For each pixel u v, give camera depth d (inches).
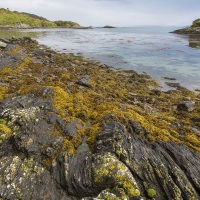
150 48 3011.8
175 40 4224.9
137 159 599.2
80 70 1478.8
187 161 597.9
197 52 2657.5
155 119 823.1
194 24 6333.7
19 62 1380.4
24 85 1008.9
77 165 586.9
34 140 645.3
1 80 1075.3
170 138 690.2
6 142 641.6
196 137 743.7
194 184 546.6
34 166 563.2
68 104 842.2
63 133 695.1
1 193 485.4
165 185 540.7
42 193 519.5
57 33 5831.7
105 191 490.0
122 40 4220.0
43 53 1865.2
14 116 693.9
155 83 1433.3
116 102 952.9
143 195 533.0
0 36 3850.9
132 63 2015.3
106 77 1417.3
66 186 545.6
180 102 1048.2
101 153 598.9
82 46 3095.5
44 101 834.8
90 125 764.0
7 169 531.5
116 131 661.9
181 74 1668.3
